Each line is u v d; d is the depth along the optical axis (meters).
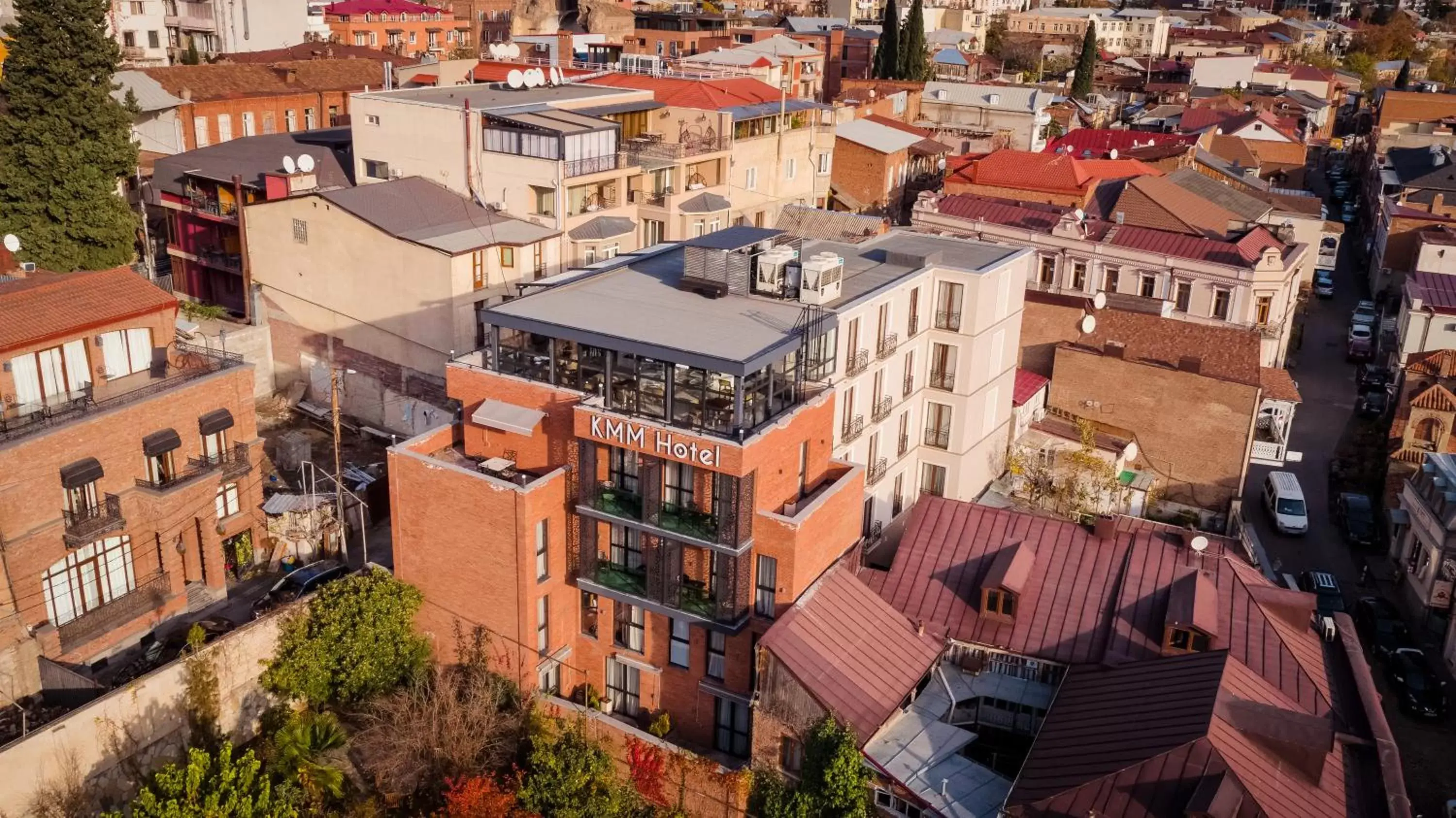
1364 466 78.25
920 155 116.00
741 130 94.44
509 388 47.72
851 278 57.66
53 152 71.88
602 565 46.97
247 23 147.00
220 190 78.00
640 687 48.59
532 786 43.16
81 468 46.59
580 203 77.19
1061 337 74.31
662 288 51.56
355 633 47.78
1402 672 55.31
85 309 49.66
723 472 42.41
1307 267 111.69
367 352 71.44
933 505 54.44
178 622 51.75
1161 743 39.88
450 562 48.00
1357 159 170.50
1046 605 49.47
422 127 77.50
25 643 45.06
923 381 62.53
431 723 44.88
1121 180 99.75
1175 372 69.12
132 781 44.25
